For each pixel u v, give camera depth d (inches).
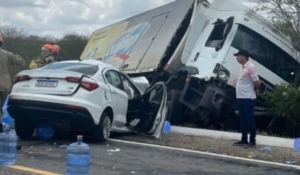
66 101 371.9
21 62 364.2
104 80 403.5
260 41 539.8
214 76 514.9
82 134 425.1
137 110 447.5
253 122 378.9
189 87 541.0
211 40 554.3
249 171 297.7
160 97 432.1
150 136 435.2
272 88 537.6
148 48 639.1
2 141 296.4
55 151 343.6
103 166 298.0
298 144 366.9
